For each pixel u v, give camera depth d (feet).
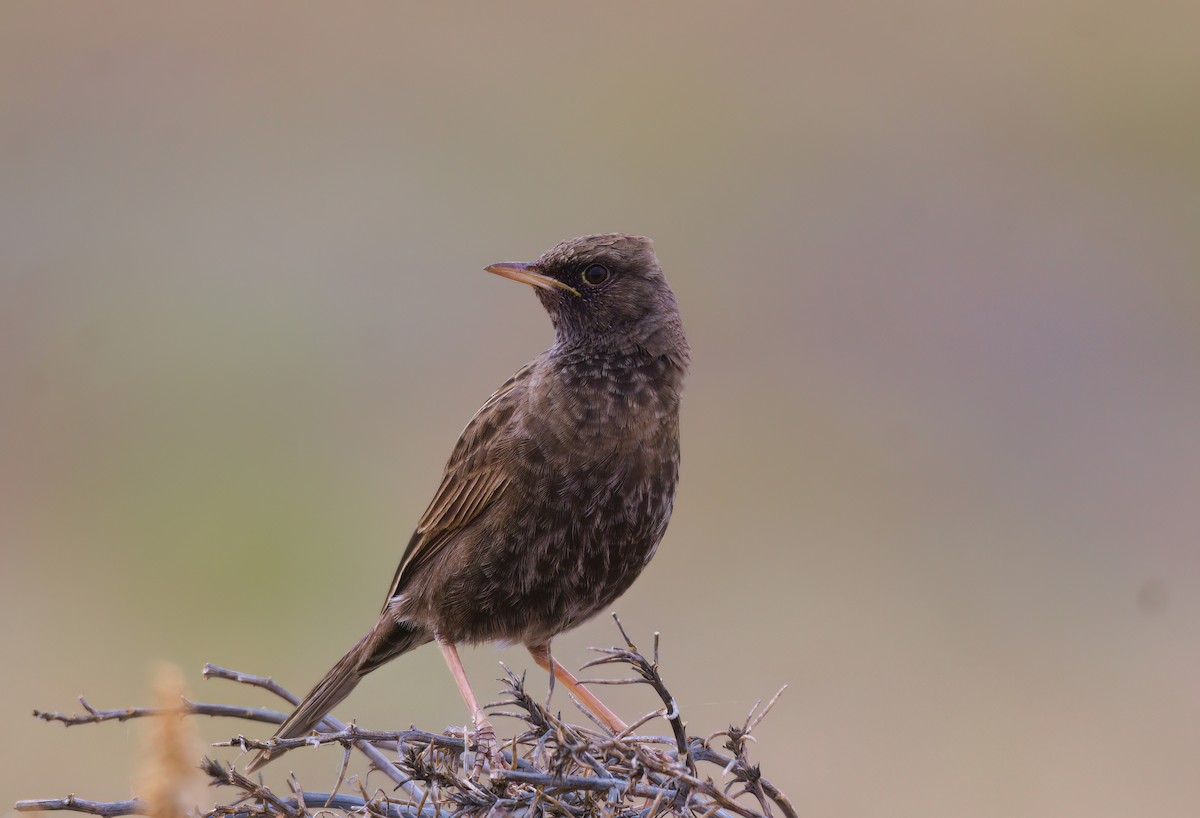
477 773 19.80
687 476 49.98
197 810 18.66
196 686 39.45
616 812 19.83
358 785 19.71
